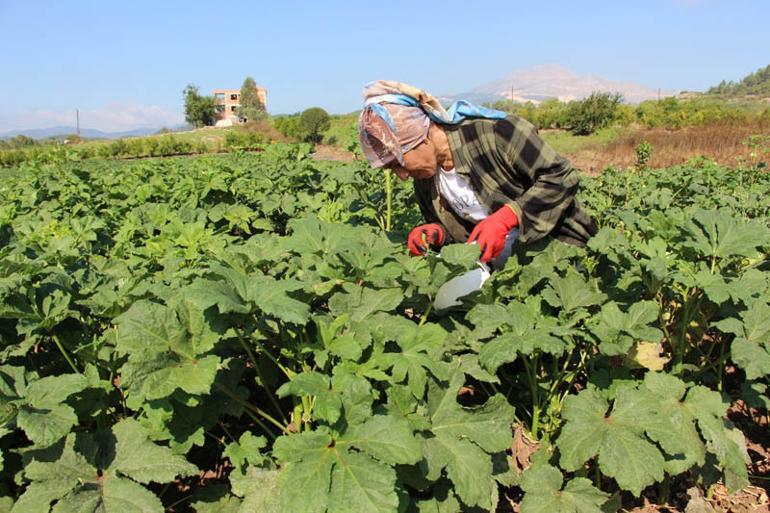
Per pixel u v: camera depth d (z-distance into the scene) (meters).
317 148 47.50
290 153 10.58
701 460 2.46
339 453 1.92
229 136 53.25
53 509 1.88
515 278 3.27
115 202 7.24
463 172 3.25
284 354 2.37
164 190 7.16
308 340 2.34
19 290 2.42
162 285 2.59
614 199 8.35
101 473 2.09
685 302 2.97
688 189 8.07
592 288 3.31
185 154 51.03
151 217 5.32
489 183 3.27
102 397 2.34
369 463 1.85
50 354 2.70
